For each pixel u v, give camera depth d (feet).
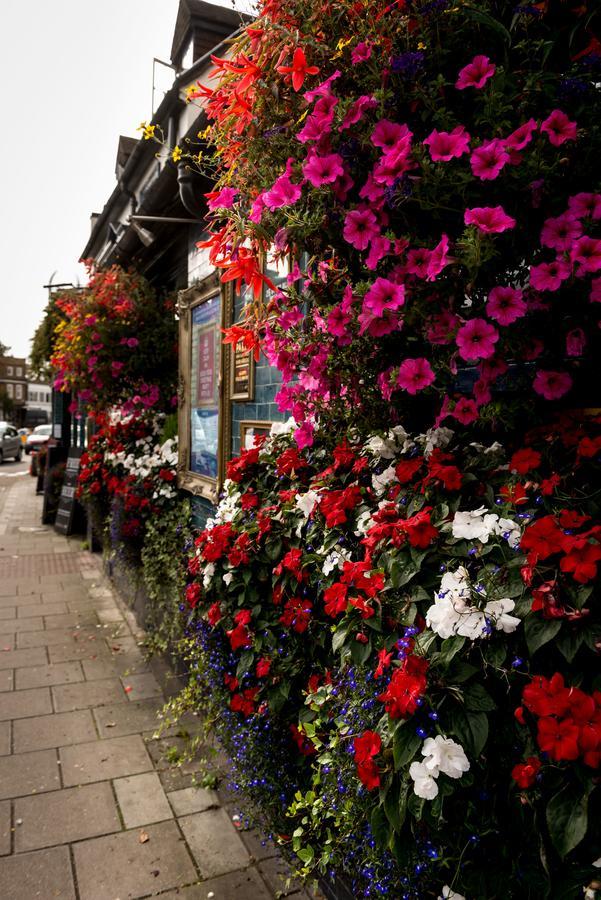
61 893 7.41
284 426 9.45
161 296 20.44
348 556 6.02
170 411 19.77
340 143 4.83
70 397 35.68
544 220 4.58
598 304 4.63
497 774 4.10
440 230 4.90
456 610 4.12
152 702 12.47
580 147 4.37
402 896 4.96
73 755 10.46
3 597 19.69
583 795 3.47
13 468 80.59
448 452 5.78
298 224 5.05
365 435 6.93
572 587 3.83
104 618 17.63
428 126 4.82
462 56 4.80
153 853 8.13
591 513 4.32
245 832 8.56
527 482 4.67
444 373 5.28
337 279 5.72
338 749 5.41
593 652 3.80
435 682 4.09
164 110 17.52
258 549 7.54
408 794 4.10
